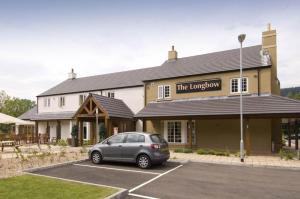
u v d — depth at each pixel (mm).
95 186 9273
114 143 14789
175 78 24781
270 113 17516
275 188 9805
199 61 26609
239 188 9805
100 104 22891
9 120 21125
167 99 24984
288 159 16422
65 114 33094
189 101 23219
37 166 13320
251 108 18719
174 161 15875
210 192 9273
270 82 20516
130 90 28547
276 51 22625
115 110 24156
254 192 9258
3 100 59656
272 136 20219
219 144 21844
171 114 21469
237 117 18703
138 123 27000
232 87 22031
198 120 22969
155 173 12539
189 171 13062
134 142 14266
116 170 13219
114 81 31906
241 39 16578
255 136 20328
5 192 8258
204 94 23156
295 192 9266
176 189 9656
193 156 18031
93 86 32531
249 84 21281
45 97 36531
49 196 7879
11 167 12898
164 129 24672
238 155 18156
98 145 15219
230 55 25312
